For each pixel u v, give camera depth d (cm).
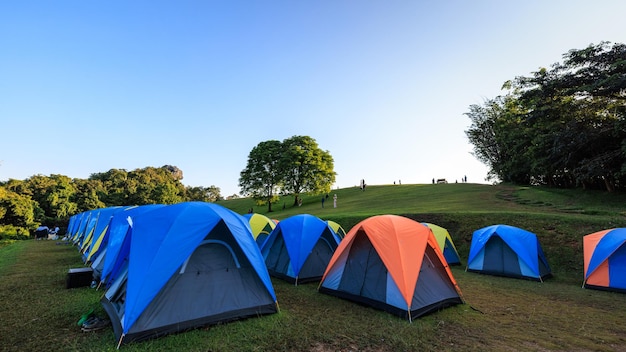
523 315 750
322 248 1176
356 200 4319
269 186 5062
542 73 2877
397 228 806
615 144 2519
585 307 821
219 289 658
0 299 795
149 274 586
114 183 8600
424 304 733
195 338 557
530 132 3309
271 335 583
